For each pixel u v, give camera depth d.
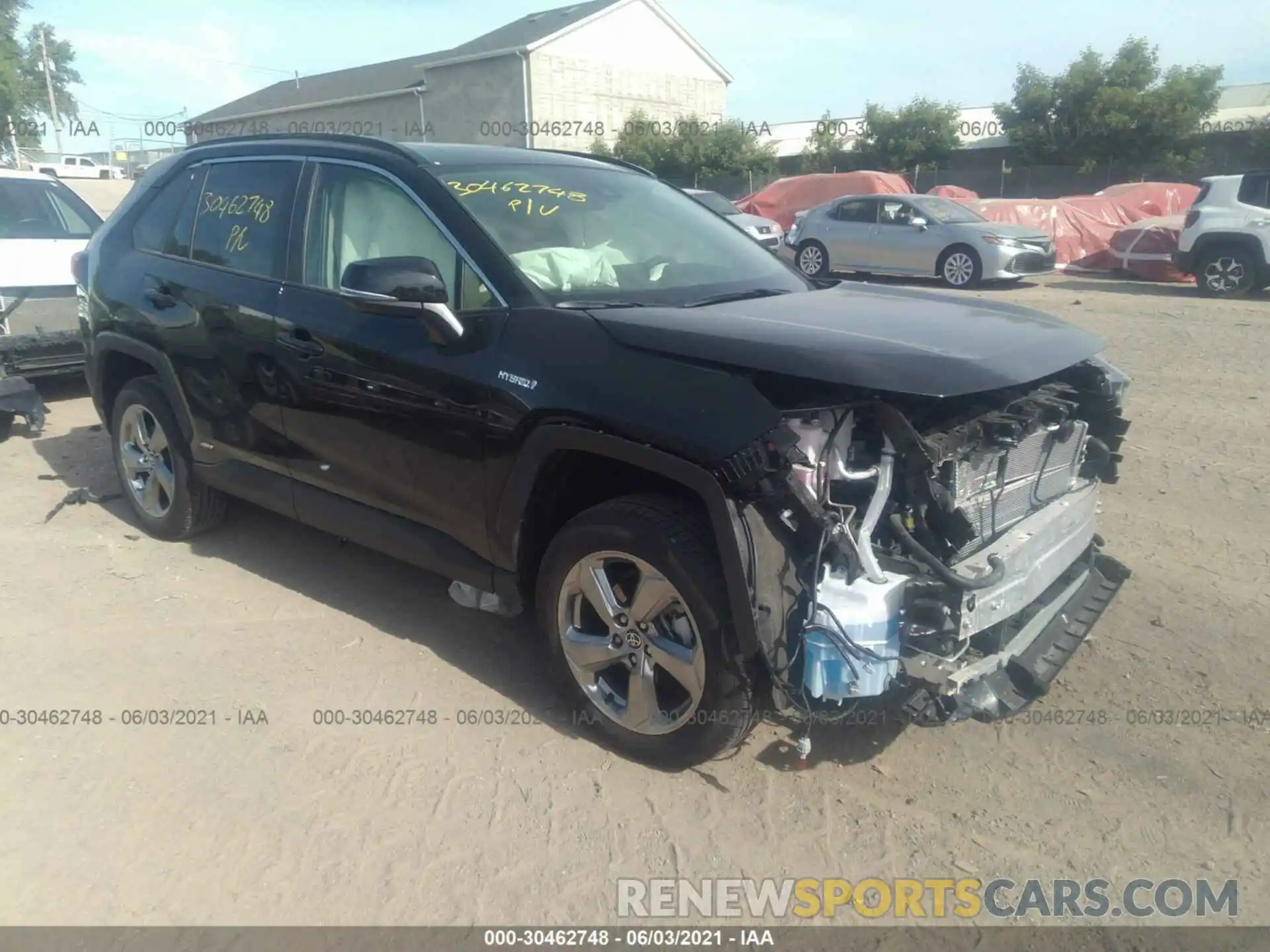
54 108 49.62
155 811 3.10
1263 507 5.46
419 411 3.55
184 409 4.66
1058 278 17.20
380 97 38.94
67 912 2.70
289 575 4.74
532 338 3.30
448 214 3.66
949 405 3.03
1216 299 13.73
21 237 8.02
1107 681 3.80
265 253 4.28
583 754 3.38
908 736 3.49
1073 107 33.69
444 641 4.13
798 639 2.89
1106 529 5.21
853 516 2.93
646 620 3.15
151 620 4.28
